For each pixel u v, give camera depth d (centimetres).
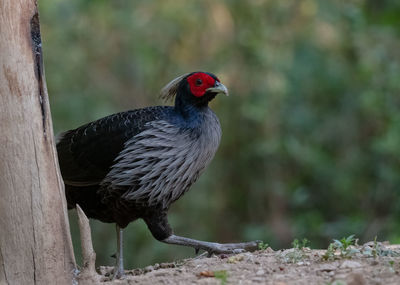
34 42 887
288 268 923
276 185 2298
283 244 2222
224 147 2320
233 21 2288
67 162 1097
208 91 1071
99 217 1130
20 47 873
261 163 2309
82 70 2175
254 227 2208
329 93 2311
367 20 2269
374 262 910
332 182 2262
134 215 1080
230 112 2291
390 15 2242
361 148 2292
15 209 866
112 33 2255
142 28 2272
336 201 2295
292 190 2316
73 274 905
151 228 1081
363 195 2264
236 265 962
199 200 2162
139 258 1927
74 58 2175
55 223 887
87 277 907
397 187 2172
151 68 2289
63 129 2016
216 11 2297
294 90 2258
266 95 2203
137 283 912
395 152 2038
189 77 1077
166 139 1045
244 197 2334
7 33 868
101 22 2259
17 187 866
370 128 2302
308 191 2319
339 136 2311
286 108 2262
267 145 2191
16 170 866
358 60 2266
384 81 2172
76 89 2131
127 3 2250
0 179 863
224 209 2295
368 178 2267
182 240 1086
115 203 1073
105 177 1064
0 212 864
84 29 2248
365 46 2239
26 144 871
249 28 2255
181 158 1057
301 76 2245
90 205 1117
